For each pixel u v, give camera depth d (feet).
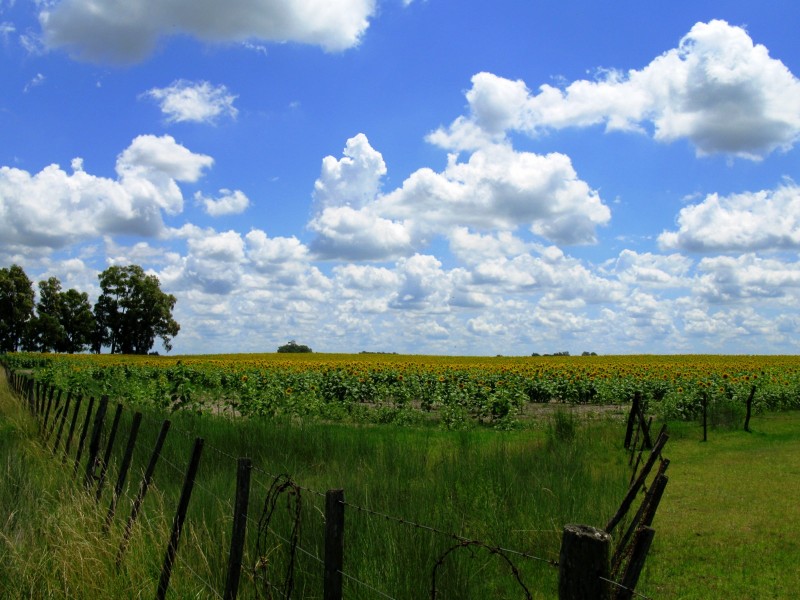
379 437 49.73
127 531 20.74
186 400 58.59
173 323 345.10
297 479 32.14
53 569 18.94
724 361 188.14
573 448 43.01
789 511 32.86
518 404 70.64
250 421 46.83
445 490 28.25
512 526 25.22
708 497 35.83
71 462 32.48
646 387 83.66
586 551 9.29
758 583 23.49
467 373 92.94
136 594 18.28
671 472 42.63
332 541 13.89
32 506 24.84
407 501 26.58
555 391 84.64
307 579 18.83
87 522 21.98
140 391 66.85
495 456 37.60
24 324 345.10
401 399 73.05
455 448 43.62
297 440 41.42
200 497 25.84
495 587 20.74
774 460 46.98
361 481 29.68
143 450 36.65
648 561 25.77
